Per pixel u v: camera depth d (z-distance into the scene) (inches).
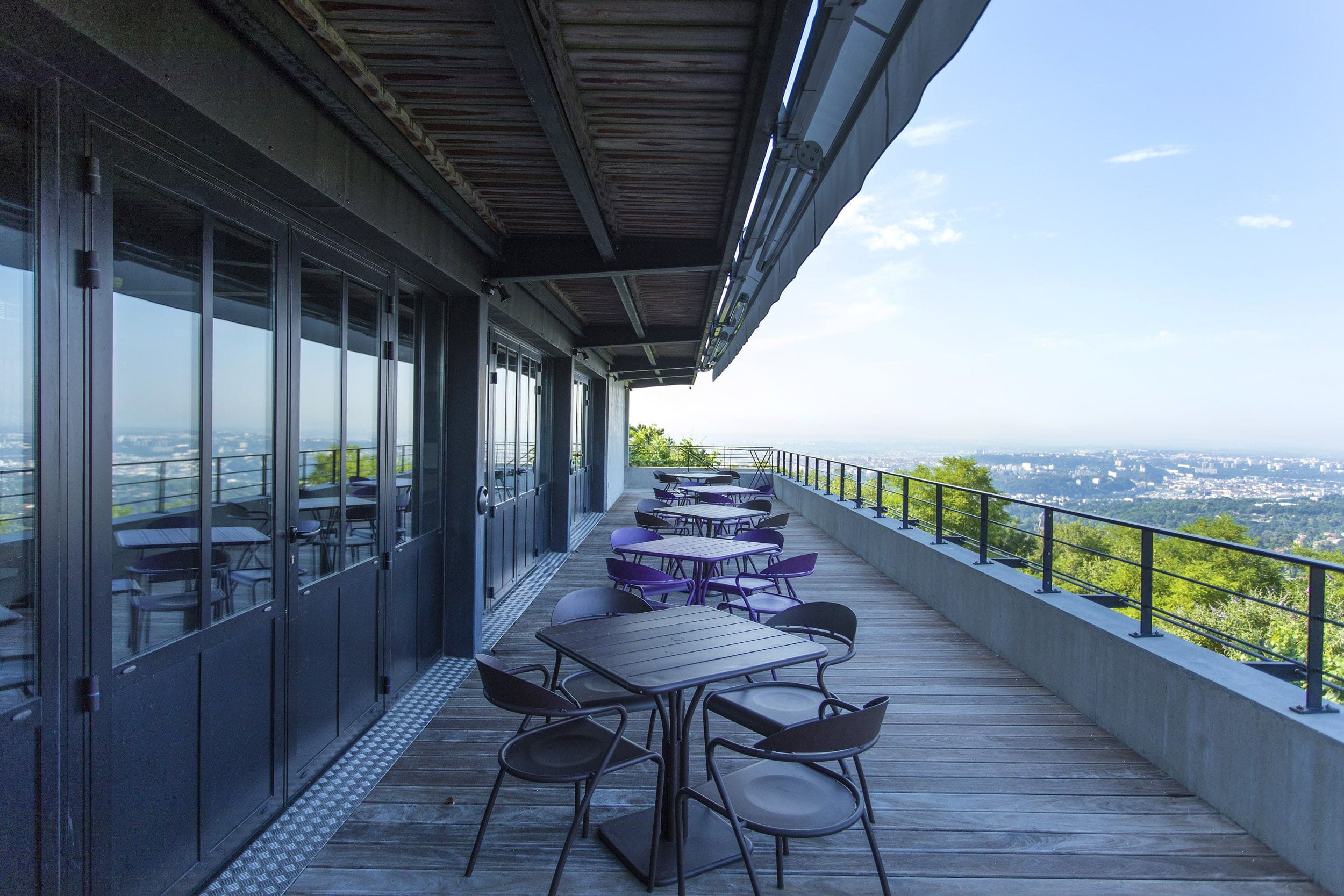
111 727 76.9
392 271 147.9
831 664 116.6
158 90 71.0
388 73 93.3
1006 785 122.4
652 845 92.8
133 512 80.0
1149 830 109.0
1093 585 174.9
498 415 246.2
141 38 67.3
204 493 91.5
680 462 855.1
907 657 194.5
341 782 120.3
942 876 97.6
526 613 235.6
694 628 117.1
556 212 155.9
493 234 168.4
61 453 70.2
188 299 88.2
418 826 107.3
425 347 171.9
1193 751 120.4
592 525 446.6
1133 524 144.5
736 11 77.6
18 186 65.4
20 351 66.0
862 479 384.8
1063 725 148.3
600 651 104.0
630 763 91.7
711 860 98.9
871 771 127.2
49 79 67.3
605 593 136.8
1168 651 132.3
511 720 147.3
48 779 69.5
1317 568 102.3
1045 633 171.2
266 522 106.1
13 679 66.2
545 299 250.2
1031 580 195.8
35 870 68.4
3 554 65.2
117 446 77.4
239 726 100.1
